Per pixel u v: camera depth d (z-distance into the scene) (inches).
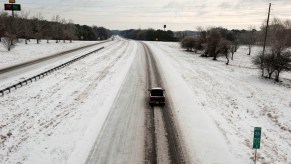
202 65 2094.0
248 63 2455.7
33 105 967.6
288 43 2970.0
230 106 1018.7
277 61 1535.4
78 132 738.8
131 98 1068.5
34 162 584.7
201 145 669.9
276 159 613.9
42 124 797.2
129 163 580.7
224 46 2506.2
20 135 722.2
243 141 703.7
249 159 609.3
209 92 1206.3
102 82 1330.0
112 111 909.8
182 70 1759.4
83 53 2561.5
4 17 3703.3
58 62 1927.9
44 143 673.6
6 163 581.3
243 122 853.2
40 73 1497.3
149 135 721.0
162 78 1472.7
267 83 1466.5
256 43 4372.5
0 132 740.7
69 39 4362.7
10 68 1640.0
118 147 650.8
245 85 1395.2
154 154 619.5
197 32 3462.1
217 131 759.7
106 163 579.5
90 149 641.6
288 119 892.6
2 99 1026.7
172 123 810.2
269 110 986.1
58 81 1331.2
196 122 823.7
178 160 595.2
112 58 2225.6
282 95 1204.5
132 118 846.5
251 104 1059.9
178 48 3806.6
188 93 1163.9
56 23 4431.6
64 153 622.8
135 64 1923.0
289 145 697.0
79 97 1071.0
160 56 2518.5
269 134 765.9
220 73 1737.2
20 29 3619.6
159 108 950.4
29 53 2405.3
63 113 889.5
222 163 588.4
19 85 1229.1
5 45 2541.8
